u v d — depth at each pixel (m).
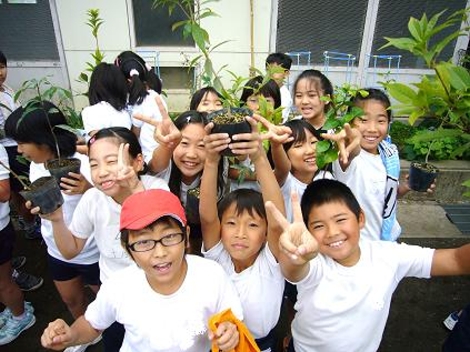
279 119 2.07
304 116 3.09
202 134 2.04
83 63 5.75
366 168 2.31
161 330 1.45
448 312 3.07
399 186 2.62
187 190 2.20
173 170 2.18
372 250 1.70
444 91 1.14
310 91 3.02
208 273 1.51
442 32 5.54
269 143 1.93
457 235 4.02
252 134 1.52
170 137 1.80
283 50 5.83
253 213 1.64
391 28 5.73
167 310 1.45
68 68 5.79
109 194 1.73
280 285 1.72
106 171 1.71
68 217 2.21
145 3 5.48
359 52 5.89
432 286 3.33
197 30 1.69
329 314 1.62
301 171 2.26
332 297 1.61
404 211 4.40
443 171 4.47
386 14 5.65
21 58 5.81
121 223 1.40
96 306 1.56
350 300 1.60
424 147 4.52
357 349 1.64
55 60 5.82
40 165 2.26
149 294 1.47
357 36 5.81
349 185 2.27
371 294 1.59
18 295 2.70
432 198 4.62
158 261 1.36
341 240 1.59
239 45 5.67
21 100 5.79
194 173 2.10
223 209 1.71
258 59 5.77
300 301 1.70
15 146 3.33
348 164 2.13
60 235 1.74
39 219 3.77
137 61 3.34
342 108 1.76
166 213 1.36
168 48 5.72
